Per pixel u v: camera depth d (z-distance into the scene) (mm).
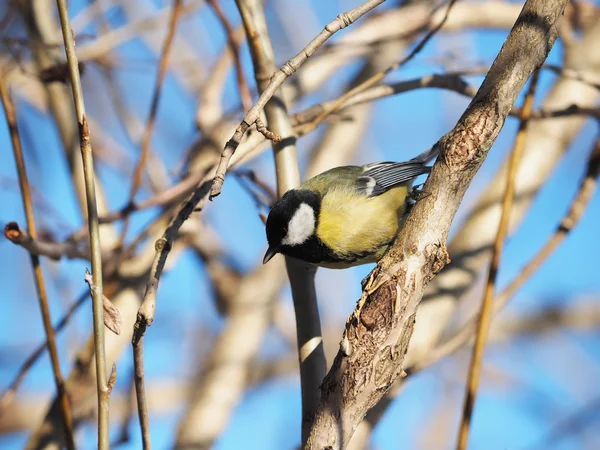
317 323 7141
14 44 9234
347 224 8789
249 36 7863
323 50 11844
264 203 9219
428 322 9828
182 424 11117
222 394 11195
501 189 11133
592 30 12211
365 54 12523
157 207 10156
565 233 8094
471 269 10398
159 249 6055
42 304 7027
